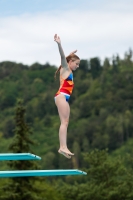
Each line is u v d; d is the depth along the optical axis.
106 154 90.56
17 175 30.19
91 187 88.25
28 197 70.00
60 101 28.92
